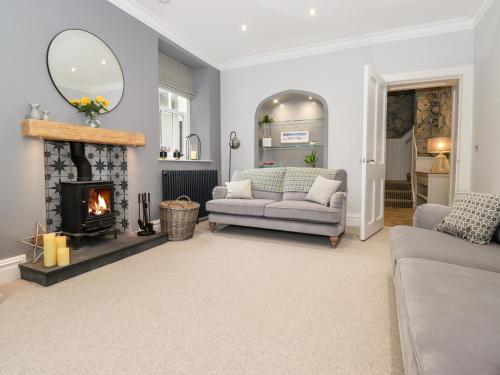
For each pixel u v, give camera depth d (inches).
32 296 77.7
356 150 168.6
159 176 149.6
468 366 27.6
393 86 166.4
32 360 52.6
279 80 185.5
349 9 133.1
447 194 199.6
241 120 198.4
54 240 89.4
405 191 266.5
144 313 69.2
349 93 168.1
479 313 35.9
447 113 232.4
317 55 174.7
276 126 215.6
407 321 38.2
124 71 127.8
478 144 131.8
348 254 115.0
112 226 116.0
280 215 129.6
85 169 108.1
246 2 127.7
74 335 60.2
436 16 138.9
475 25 138.1
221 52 183.3
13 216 90.4
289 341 58.5
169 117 182.7
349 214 171.5
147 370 50.2
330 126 173.5
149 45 141.2
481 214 72.7
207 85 189.9
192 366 51.2
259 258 109.8
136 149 134.4
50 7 99.3
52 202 105.8
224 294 79.4
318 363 52.1
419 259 58.5
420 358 30.1
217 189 157.5
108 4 120.1
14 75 89.9
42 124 90.9
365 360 52.9
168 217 132.5
